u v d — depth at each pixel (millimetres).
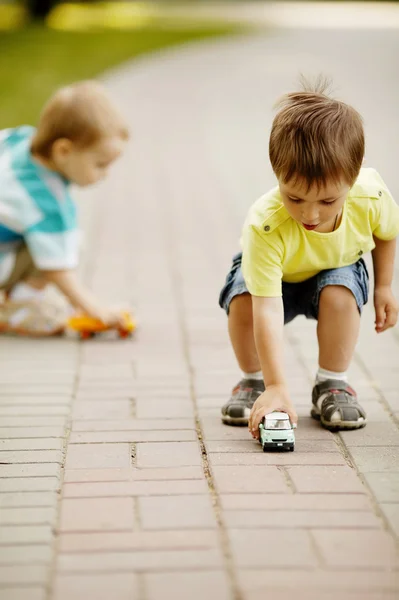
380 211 3734
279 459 3600
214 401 4309
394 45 25438
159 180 10336
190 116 14805
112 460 3605
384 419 4066
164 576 2727
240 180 10266
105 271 6723
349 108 3420
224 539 2949
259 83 18266
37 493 3295
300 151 3275
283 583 2686
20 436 3857
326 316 3898
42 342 5285
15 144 5328
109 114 5062
